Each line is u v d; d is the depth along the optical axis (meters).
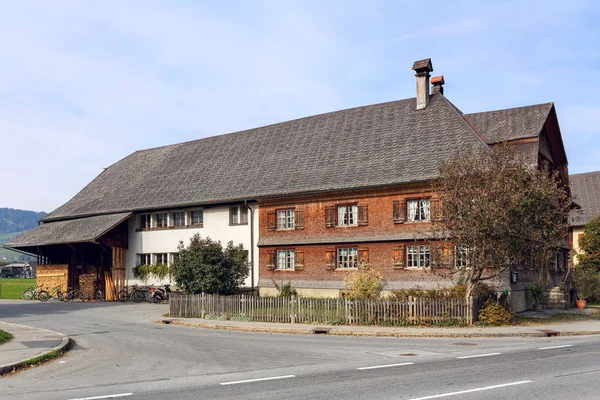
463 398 9.45
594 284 34.56
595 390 10.05
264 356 15.15
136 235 44.03
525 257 23.81
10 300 43.31
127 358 15.07
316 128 40.44
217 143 46.56
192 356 15.30
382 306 23.19
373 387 10.50
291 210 35.72
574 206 36.34
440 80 36.91
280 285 35.25
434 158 31.58
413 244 30.38
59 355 15.73
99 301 41.94
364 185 32.16
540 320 24.72
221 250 31.27
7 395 10.30
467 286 23.56
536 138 31.44
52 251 48.12
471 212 21.83
